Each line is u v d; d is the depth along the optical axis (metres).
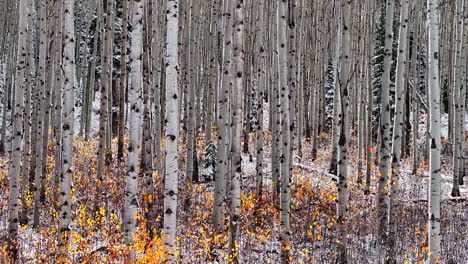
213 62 17.05
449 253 10.80
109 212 12.79
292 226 12.43
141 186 14.98
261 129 14.25
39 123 12.07
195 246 10.24
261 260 9.89
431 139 8.16
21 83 9.83
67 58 8.57
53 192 13.83
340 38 10.60
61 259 8.45
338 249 9.95
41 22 13.16
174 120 7.67
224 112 11.23
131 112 8.72
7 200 13.56
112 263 9.02
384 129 11.16
